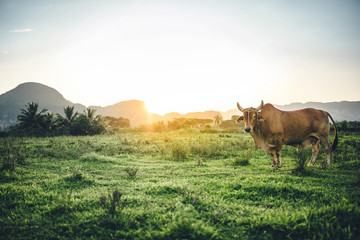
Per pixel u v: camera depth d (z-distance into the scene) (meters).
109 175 6.81
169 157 10.54
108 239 3.01
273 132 7.41
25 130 33.25
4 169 7.12
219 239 2.96
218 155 10.95
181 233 2.91
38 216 3.67
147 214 3.67
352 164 7.38
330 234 2.97
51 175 6.64
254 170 7.13
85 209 3.95
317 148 8.05
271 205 4.19
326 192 4.56
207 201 4.25
